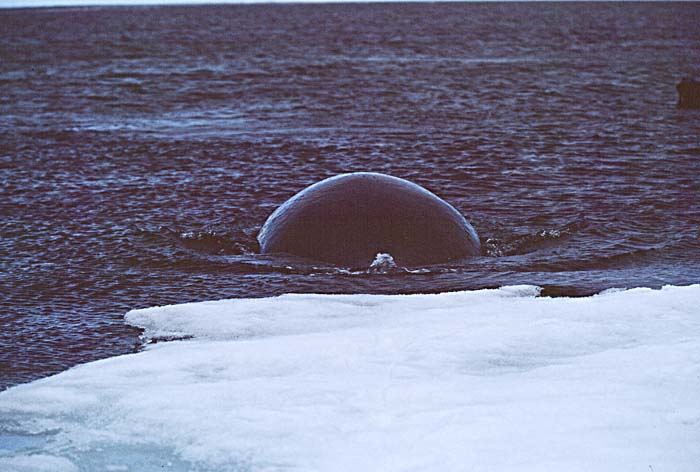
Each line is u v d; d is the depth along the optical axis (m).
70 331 24.86
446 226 30.61
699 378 19.59
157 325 24.61
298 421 18.19
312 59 129.12
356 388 19.66
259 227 34.94
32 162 49.31
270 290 27.73
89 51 150.88
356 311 24.91
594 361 20.83
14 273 29.94
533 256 31.17
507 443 16.92
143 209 37.94
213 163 48.81
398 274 28.66
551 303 25.16
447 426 17.66
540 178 43.84
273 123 65.75
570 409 18.22
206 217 36.47
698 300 24.75
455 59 125.50
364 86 91.88
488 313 24.41
